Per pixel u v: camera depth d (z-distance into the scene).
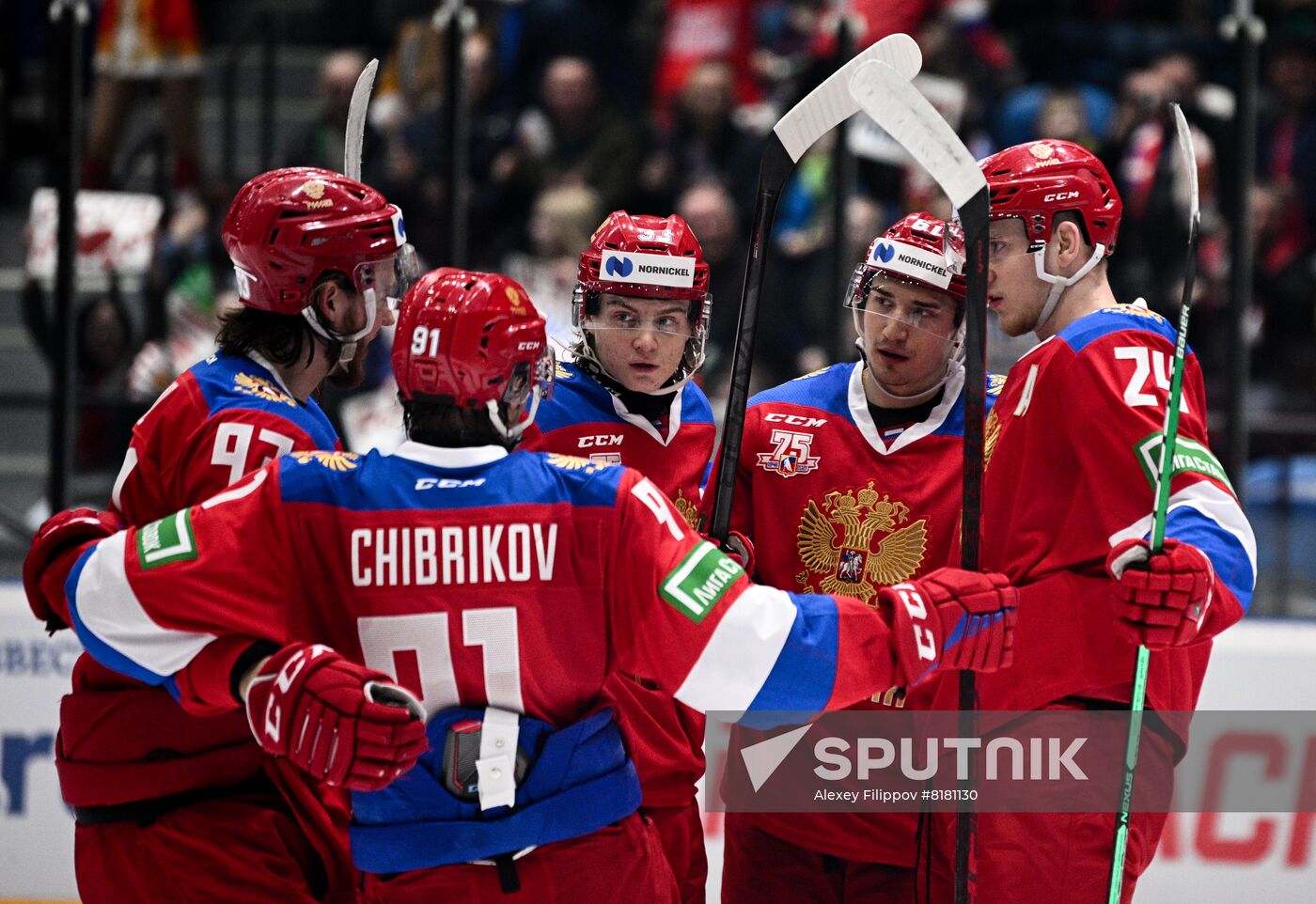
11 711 15.07
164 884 9.38
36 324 19.14
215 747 9.39
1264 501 17.11
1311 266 22.62
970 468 9.02
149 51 22.53
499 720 8.01
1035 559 9.70
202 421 9.35
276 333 9.67
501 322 8.09
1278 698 14.66
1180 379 8.81
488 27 25.78
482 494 8.05
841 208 15.76
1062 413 9.55
